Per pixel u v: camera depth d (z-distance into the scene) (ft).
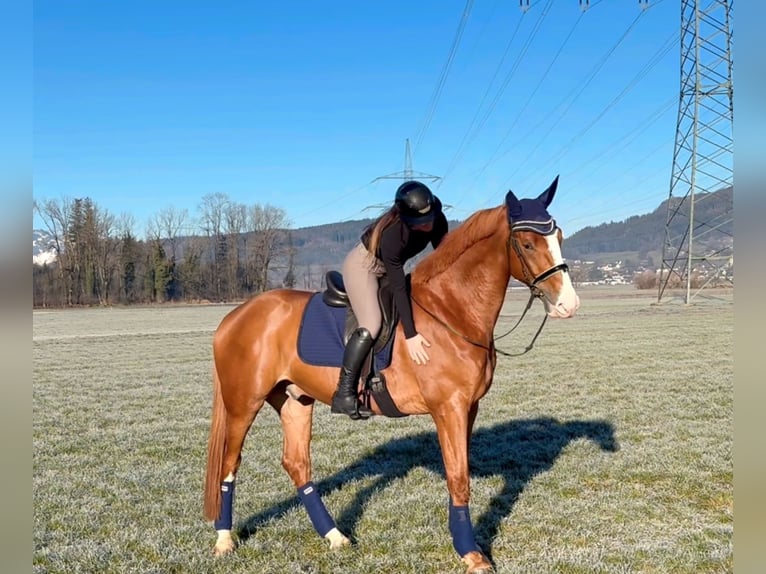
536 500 18.52
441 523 16.96
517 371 45.83
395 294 14.06
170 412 34.86
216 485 15.62
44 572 14.38
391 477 21.21
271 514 18.19
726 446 23.94
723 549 14.71
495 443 25.38
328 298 15.49
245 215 257.34
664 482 20.01
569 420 29.35
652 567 14.15
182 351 68.64
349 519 17.46
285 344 15.65
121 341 81.66
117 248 234.17
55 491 20.58
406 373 14.28
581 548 15.17
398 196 13.85
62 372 51.67
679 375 41.60
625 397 34.71
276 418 33.14
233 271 249.96
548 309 13.21
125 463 24.25
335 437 27.30
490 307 14.11
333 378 14.88
